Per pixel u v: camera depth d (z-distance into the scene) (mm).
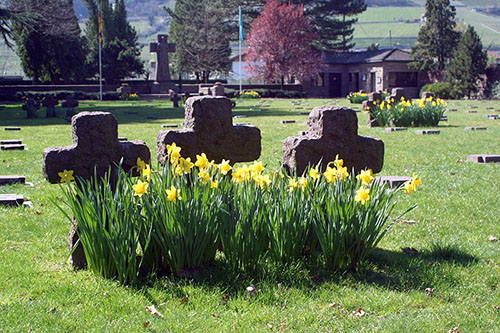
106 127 5102
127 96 48594
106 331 3865
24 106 28359
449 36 55438
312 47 63969
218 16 66938
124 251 4605
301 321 4055
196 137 5484
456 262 5305
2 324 3957
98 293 4500
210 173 5094
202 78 74750
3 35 46875
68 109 28609
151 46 55969
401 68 57938
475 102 40969
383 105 20156
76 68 59906
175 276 4809
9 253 5520
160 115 28188
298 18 57969
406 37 157625
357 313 4203
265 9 59500
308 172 5383
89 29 71812
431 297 4500
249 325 3994
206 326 3973
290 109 33094
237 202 4984
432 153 12773
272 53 58125
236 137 5660
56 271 5059
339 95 63500
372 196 5102
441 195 8133
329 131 5664
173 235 4719
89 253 4863
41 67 59406
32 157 12438
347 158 5766
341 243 4949
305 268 4996
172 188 4516
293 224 4941
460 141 15172
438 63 56156
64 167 5020
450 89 49750
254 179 5004
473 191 8445
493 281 4832
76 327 3949
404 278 4855
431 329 3918
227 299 4414
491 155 11711
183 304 4312
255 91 53812
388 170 10430
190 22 67875
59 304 4324
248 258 4891
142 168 5027
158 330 3900
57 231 6336
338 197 4949
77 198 4984
